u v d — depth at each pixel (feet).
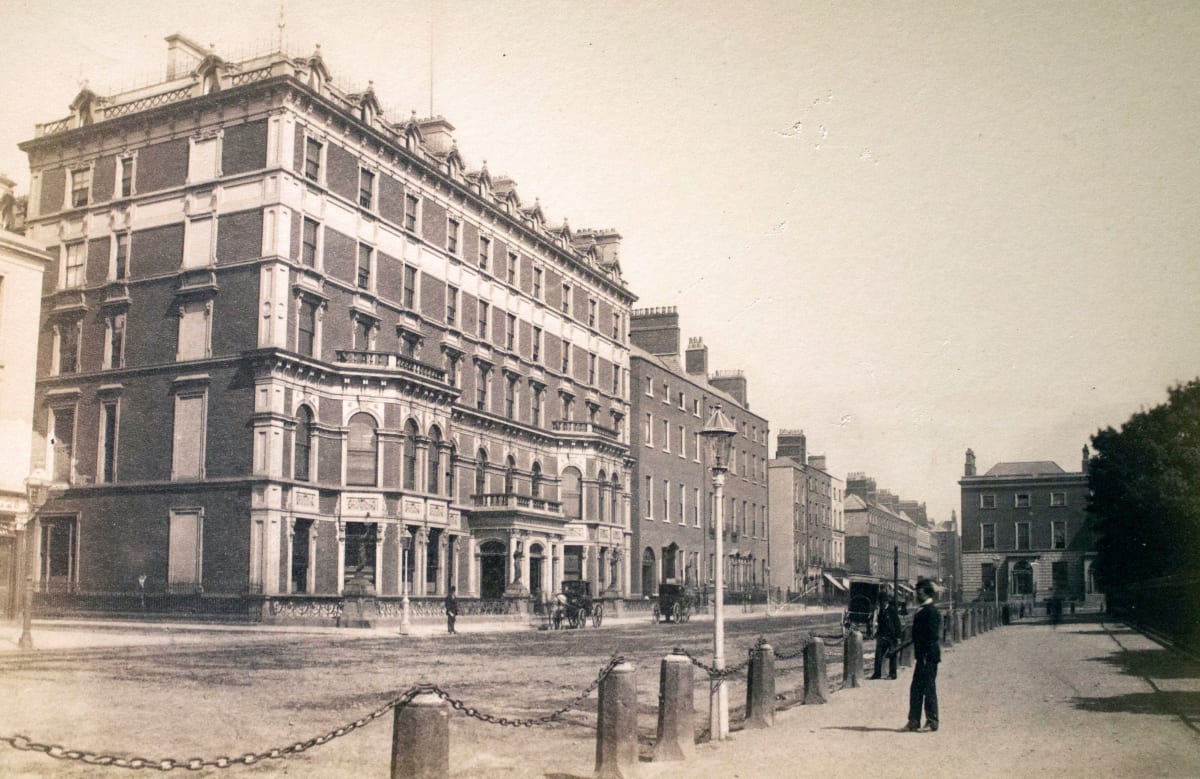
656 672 73.00
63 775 35.55
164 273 136.26
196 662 71.77
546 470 194.18
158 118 138.72
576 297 209.36
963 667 78.59
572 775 35.27
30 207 147.74
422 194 159.02
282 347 127.75
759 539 290.56
